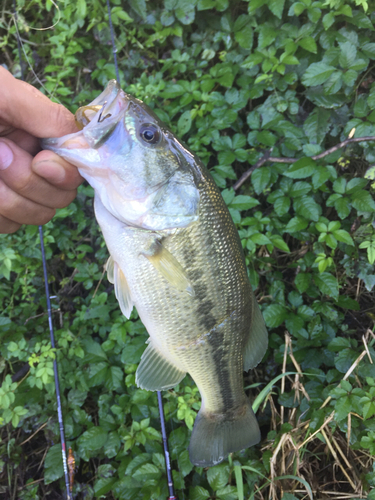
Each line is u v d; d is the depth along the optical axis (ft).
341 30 1.60
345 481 1.49
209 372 1.10
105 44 1.77
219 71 1.68
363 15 1.56
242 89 1.70
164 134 0.94
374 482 1.36
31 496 1.68
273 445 1.50
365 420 1.39
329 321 1.70
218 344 1.07
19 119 0.86
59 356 1.66
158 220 0.94
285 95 1.67
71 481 1.59
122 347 1.69
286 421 1.66
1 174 0.88
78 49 1.70
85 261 1.78
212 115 1.67
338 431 1.52
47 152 0.87
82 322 1.76
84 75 1.87
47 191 0.91
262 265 1.75
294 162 1.61
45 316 1.81
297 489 1.49
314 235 1.71
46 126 0.87
